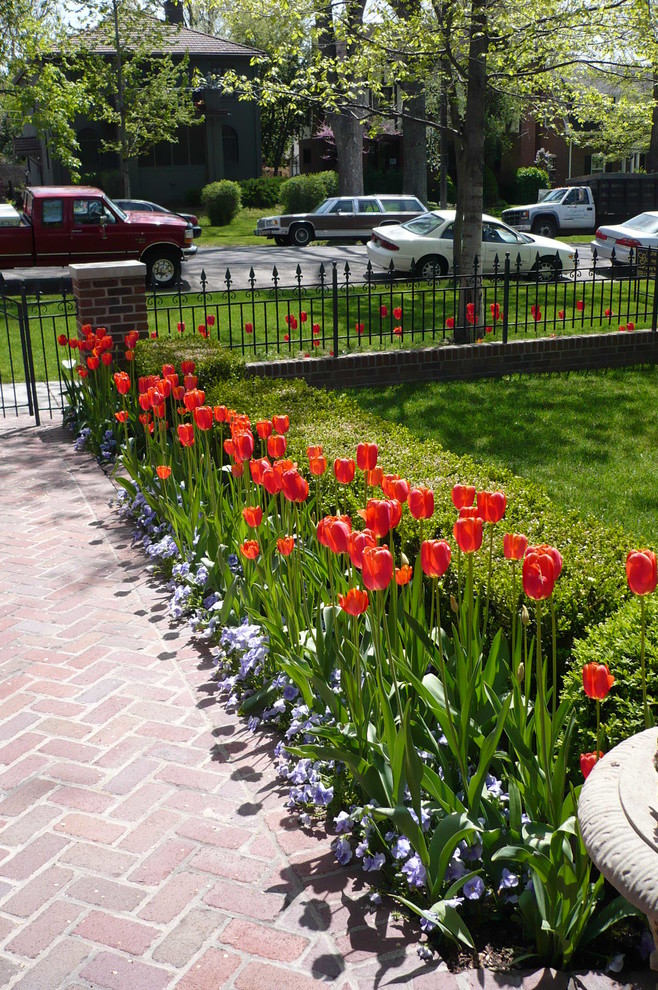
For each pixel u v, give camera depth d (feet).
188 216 86.79
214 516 16.98
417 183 111.55
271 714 13.20
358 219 87.97
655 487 23.73
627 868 6.56
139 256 60.29
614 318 48.73
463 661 10.22
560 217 100.99
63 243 58.59
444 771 10.48
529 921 9.09
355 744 10.66
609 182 104.68
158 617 16.60
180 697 14.03
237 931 9.45
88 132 120.06
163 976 8.87
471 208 41.96
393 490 11.18
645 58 46.42
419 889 9.89
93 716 13.52
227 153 131.44
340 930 9.46
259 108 130.31
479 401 33.55
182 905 9.81
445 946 9.27
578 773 10.45
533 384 36.40
